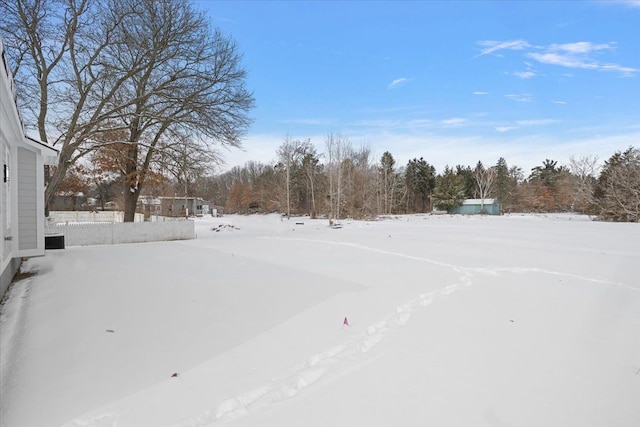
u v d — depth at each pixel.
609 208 36.44
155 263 9.91
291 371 3.79
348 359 4.09
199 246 14.62
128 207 20.45
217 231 25.47
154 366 3.87
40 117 15.62
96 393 3.35
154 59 16.00
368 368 3.85
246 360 4.02
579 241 16.92
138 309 5.70
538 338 4.77
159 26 16.09
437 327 5.09
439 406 3.14
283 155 51.53
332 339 4.62
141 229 17.94
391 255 12.13
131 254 11.84
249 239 17.92
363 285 7.46
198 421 2.93
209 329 4.92
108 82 17.30
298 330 4.91
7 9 14.17
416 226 27.66
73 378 3.62
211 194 78.50
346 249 13.68
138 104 17.41
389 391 3.38
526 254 12.62
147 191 38.28
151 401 3.21
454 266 10.12
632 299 6.77
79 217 35.75
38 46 15.01
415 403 3.18
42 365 3.91
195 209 53.12
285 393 3.38
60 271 8.71
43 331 4.86
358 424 2.87
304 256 11.68
